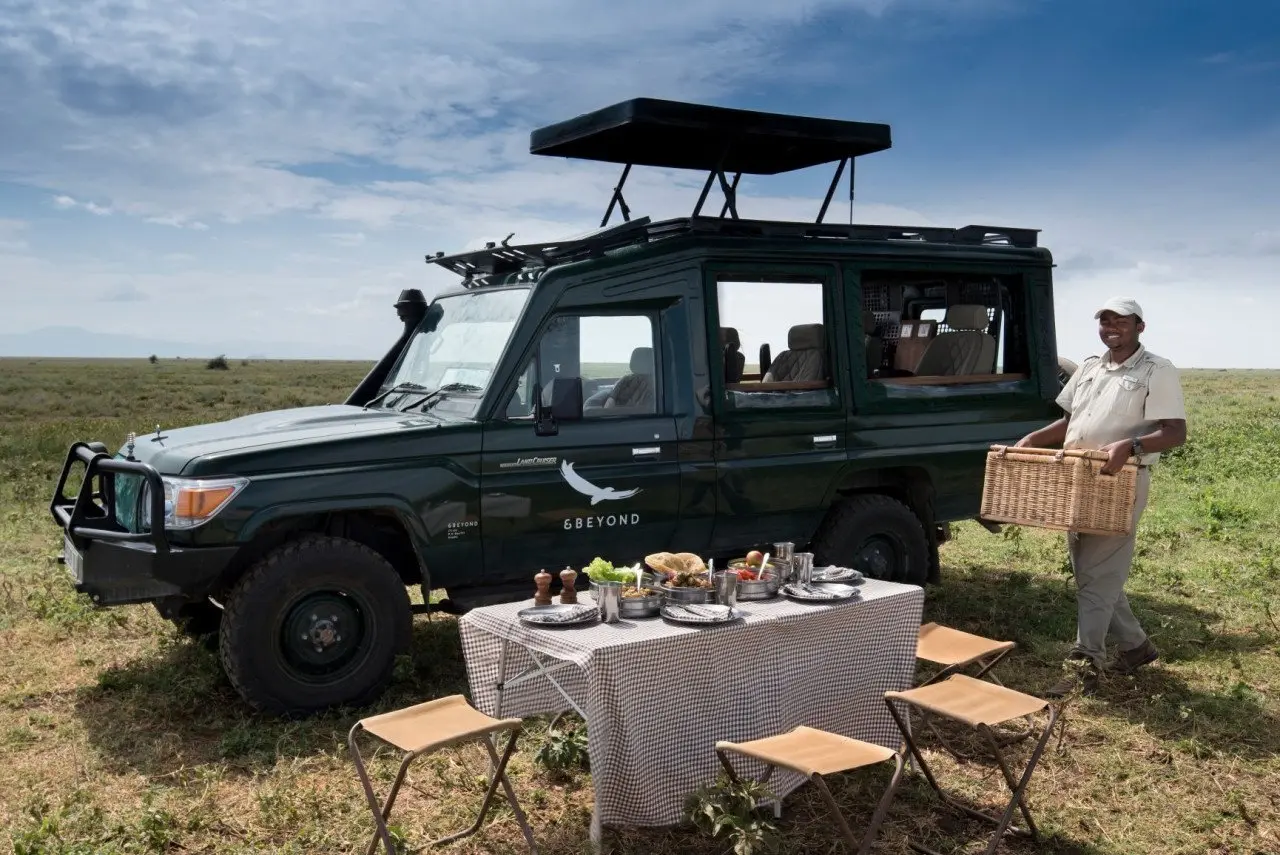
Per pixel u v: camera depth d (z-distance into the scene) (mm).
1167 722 5602
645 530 6387
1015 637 7184
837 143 7090
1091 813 4559
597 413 6246
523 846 4219
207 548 5305
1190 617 7688
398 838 4109
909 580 7375
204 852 4227
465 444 5852
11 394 41562
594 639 4078
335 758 5043
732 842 4078
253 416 6734
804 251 6941
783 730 4453
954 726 5469
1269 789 4828
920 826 4371
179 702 5727
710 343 6586
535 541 6070
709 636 4215
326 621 5523
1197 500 12344
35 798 4582
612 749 4039
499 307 6410
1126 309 5824
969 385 7668
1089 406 6059
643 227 6430
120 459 5770
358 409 6801
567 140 6914
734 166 7871
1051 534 11109
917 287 8023
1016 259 7883
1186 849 4254
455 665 6422
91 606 7477
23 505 11453
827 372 7059
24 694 5980
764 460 6734
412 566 6223
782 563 4973
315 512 5492
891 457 7223
